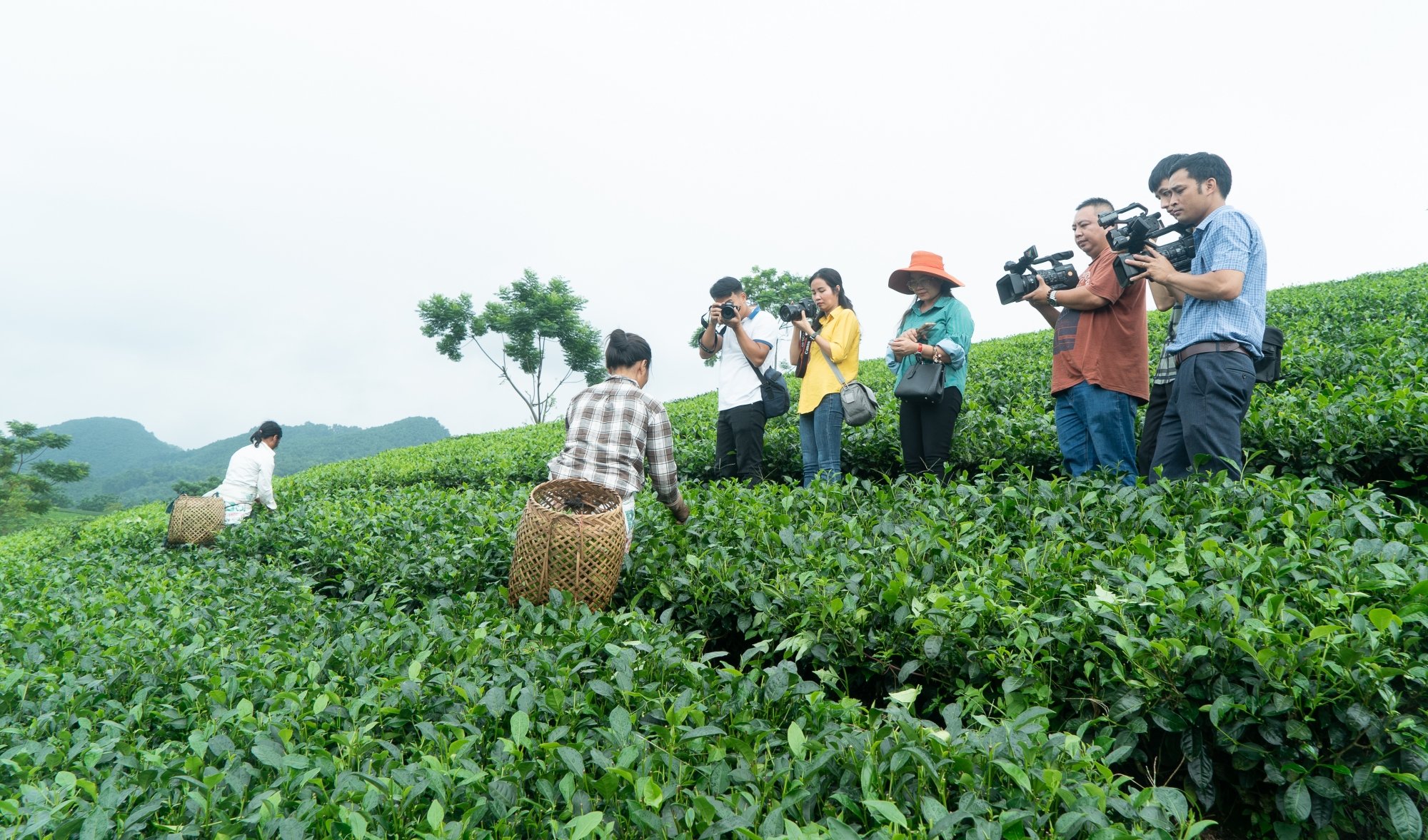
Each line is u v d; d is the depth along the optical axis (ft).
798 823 6.29
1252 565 9.10
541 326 116.26
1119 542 11.21
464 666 9.41
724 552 13.14
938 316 18.29
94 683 10.03
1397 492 16.35
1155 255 13.62
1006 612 9.03
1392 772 6.90
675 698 8.19
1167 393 15.83
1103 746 7.19
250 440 28.07
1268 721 7.65
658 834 6.10
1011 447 21.24
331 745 8.12
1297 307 39.06
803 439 20.62
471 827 6.19
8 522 190.90
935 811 5.86
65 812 6.78
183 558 21.91
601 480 13.56
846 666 10.28
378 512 23.65
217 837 5.97
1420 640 8.02
